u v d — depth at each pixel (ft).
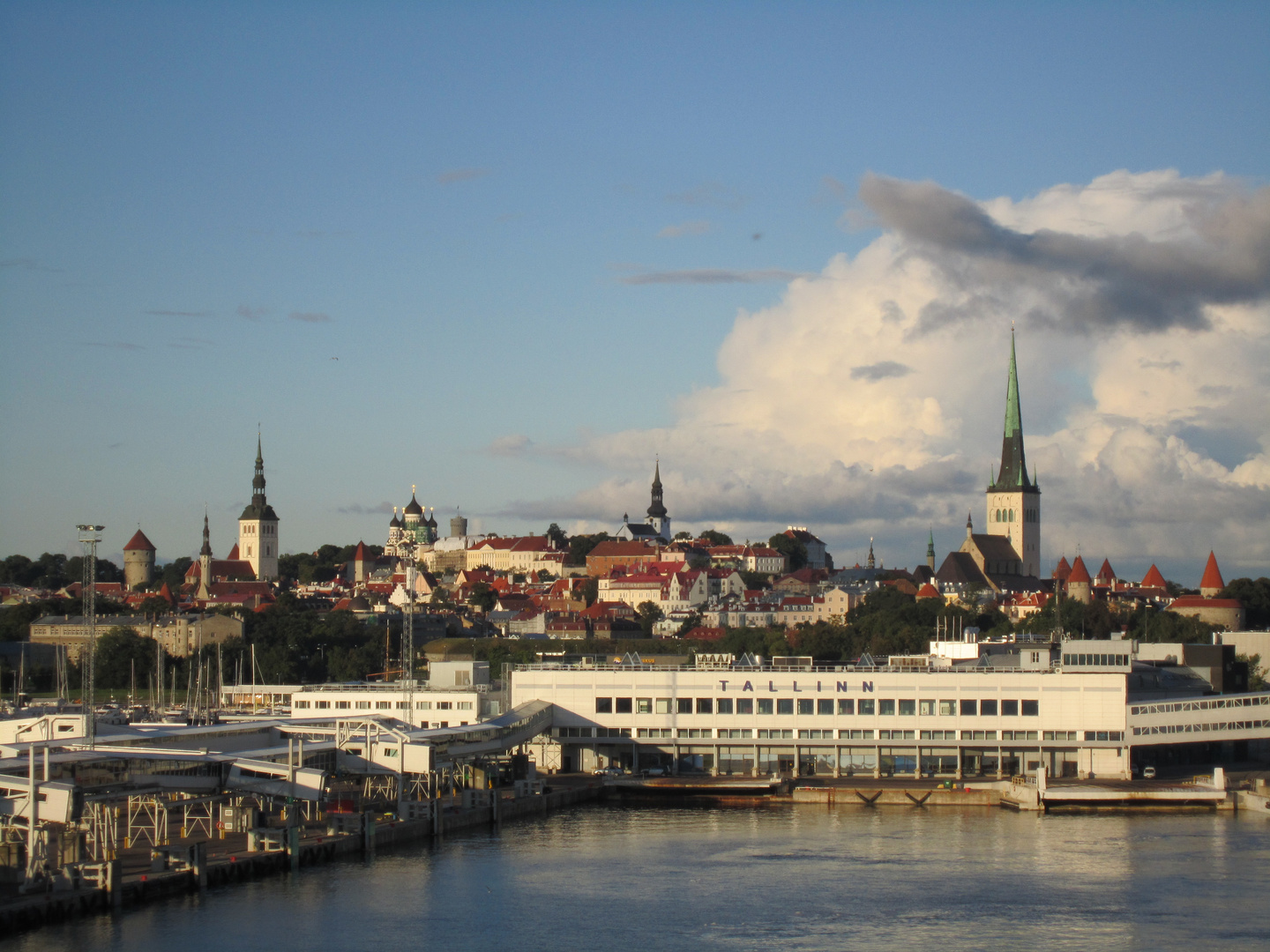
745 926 515.91
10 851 507.71
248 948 483.51
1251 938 499.51
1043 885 571.69
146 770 597.11
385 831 641.81
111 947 479.00
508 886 570.05
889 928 512.63
